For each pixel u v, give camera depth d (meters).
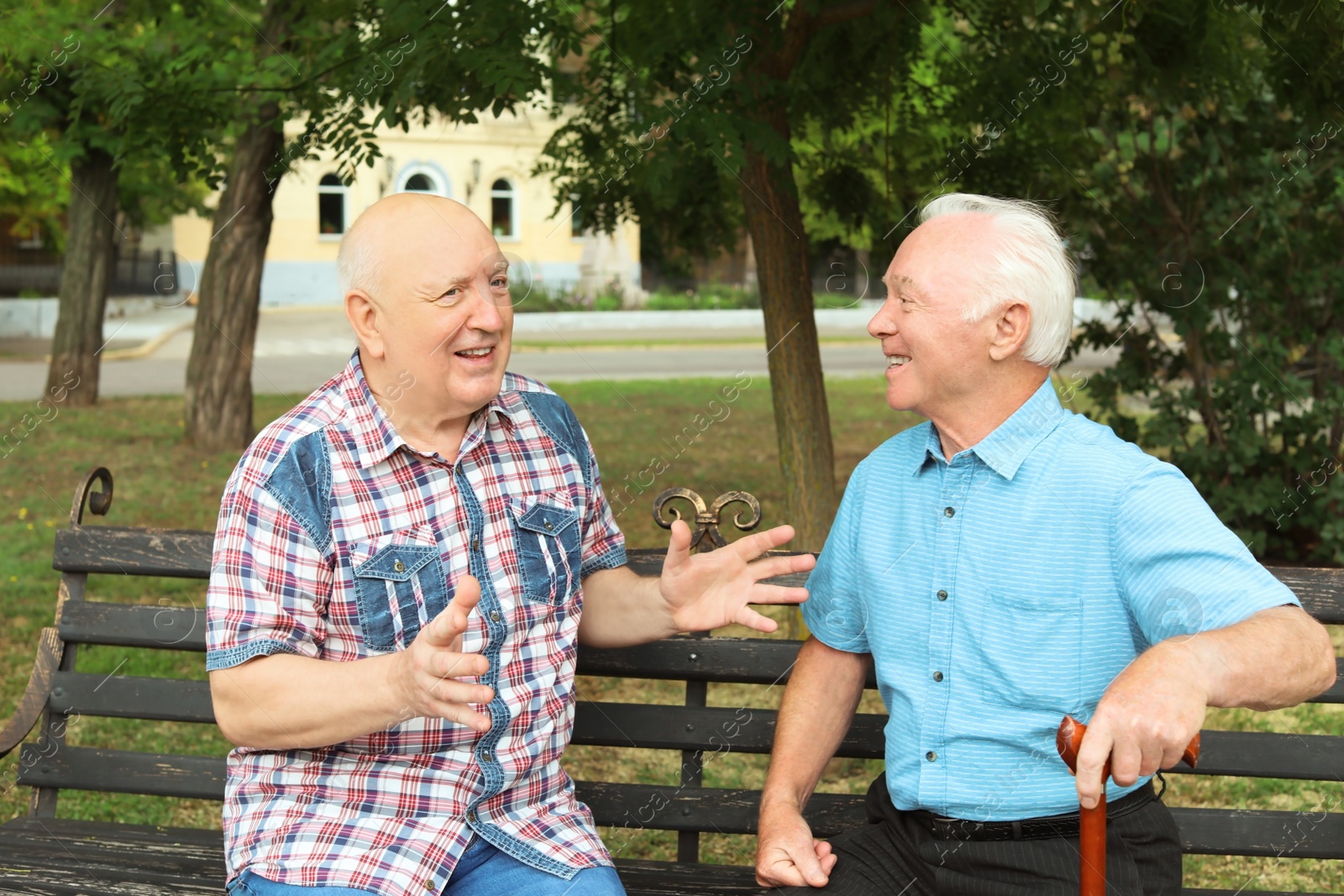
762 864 1.94
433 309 1.91
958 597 1.87
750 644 2.38
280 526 1.89
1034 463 1.86
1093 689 1.81
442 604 1.96
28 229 17.53
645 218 5.72
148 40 6.25
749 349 20.03
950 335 1.86
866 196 5.75
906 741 1.92
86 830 2.44
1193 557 1.72
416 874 1.86
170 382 14.43
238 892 1.90
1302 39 4.23
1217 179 6.51
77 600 2.50
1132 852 1.83
